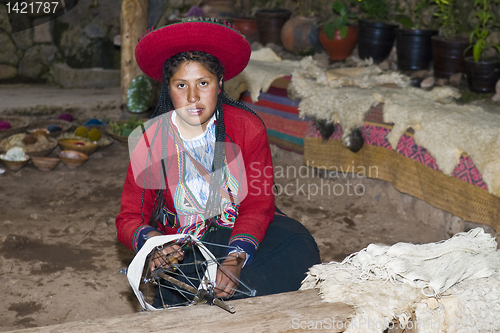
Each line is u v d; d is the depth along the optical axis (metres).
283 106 4.46
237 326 1.14
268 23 5.77
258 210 1.72
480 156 3.01
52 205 3.90
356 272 1.37
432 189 3.37
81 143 4.97
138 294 1.45
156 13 7.04
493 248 1.48
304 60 4.65
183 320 1.17
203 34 1.54
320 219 3.69
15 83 7.94
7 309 2.52
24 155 4.68
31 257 3.07
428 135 3.32
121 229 1.71
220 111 1.69
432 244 1.47
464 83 4.23
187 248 1.72
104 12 7.84
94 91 7.48
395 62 4.95
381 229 3.52
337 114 3.94
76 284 2.76
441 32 4.91
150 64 1.66
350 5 5.56
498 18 4.53
